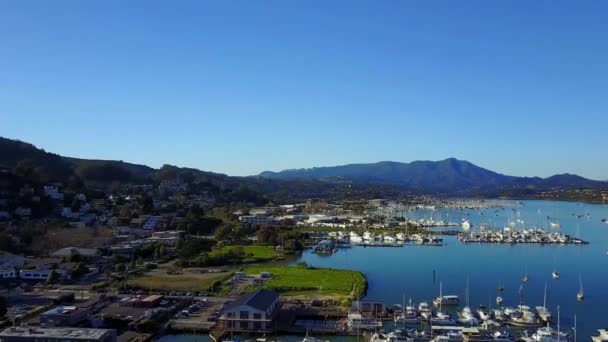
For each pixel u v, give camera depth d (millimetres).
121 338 144625
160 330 154750
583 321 166500
